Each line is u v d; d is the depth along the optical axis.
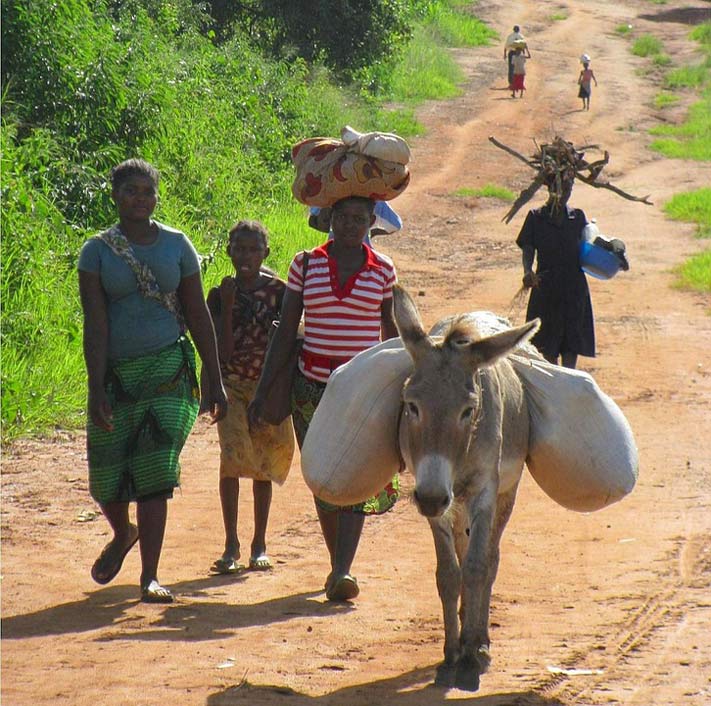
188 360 16.36
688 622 15.48
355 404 14.47
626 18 144.75
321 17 86.62
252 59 70.19
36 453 24.42
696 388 31.12
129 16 57.84
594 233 25.62
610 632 15.11
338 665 13.91
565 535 19.72
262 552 18.34
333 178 16.33
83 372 29.34
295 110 69.69
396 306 13.22
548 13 143.88
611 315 41.25
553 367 15.12
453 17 129.25
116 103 43.78
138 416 15.98
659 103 100.19
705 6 155.88
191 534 19.86
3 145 36.28
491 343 12.72
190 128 51.38
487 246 56.16
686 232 58.62
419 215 63.38
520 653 14.38
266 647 14.47
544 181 25.52
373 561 18.50
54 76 42.25
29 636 14.75
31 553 18.45
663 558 18.36
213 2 83.69
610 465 14.77
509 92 102.75
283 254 46.34
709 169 76.12
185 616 15.64
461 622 14.79
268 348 17.14
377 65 94.81
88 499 21.47
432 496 12.05
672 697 12.90
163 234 16.12
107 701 12.59
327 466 14.57
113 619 15.45
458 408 12.41
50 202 36.62
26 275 32.00
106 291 15.84
